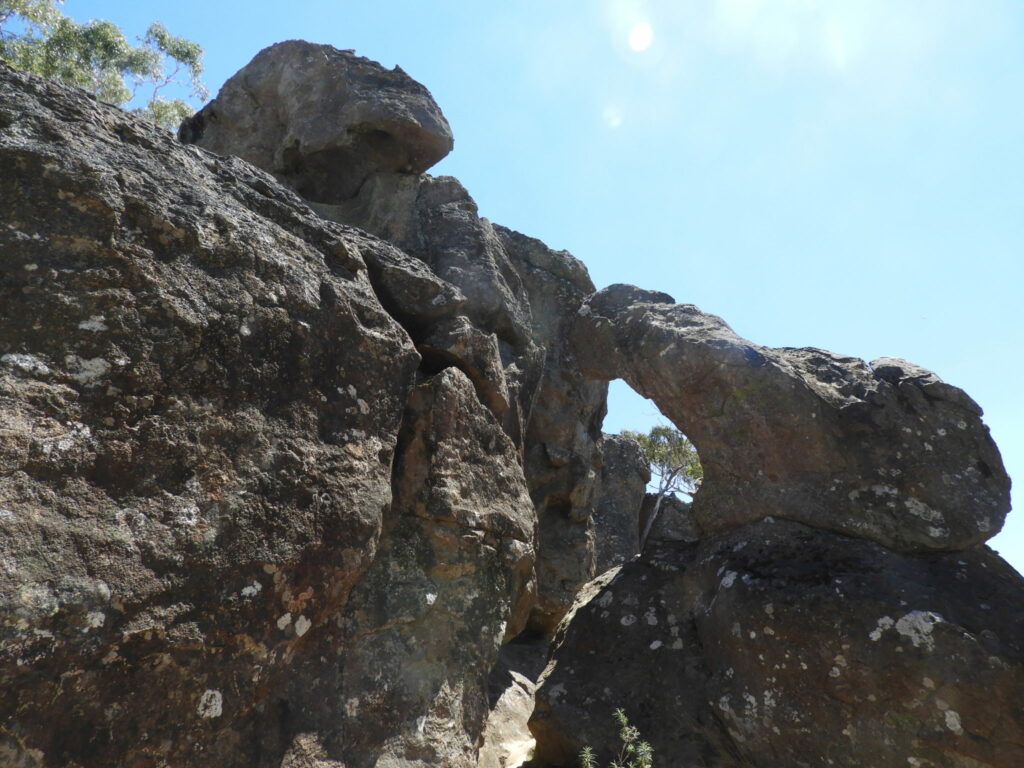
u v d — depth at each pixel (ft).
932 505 18.66
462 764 15.23
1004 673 15.44
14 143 11.50
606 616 21.12
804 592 17.52
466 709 15.83
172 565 11.34
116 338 11.56
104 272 11.69
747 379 20.07
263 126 27.35
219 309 12.91
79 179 11.81
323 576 13.52
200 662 11.62
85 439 10.86
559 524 37.63
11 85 12.63
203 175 14.97
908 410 19.90
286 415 13.66
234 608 12.06
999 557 18.58
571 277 39.70
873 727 16.16
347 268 16.33
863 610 16.83
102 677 10.47
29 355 10.73
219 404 12.64
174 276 12.56
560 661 20.99
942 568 17.99
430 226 24.61
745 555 19.26
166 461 11.75
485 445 18.38
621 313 23.61
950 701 15.62
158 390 11.87
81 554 10.36
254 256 13.80
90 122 13.34
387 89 25.99
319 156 25.71
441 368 19.30
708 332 21.36
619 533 49.01
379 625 14.87
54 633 9.88
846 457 19.33
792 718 16.97
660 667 19.60
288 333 13.91
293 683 13.25
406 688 14.80
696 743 18.19
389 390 15.92
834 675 16.69
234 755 12.07
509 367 22.66
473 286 22.48
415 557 15.96
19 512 9.93
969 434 19.71
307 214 16.61
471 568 16.84
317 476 13.73
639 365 22.16
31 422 10.38
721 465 20.63
